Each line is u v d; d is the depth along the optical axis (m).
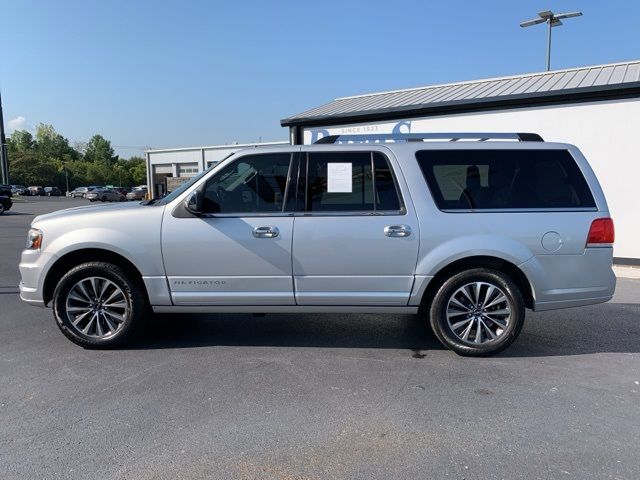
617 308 6.51
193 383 4.03
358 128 12.49
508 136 4.83
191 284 4.61
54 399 3.74
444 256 4.46
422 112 11.42
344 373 4.26
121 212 4.62
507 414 3.54
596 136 9.61
